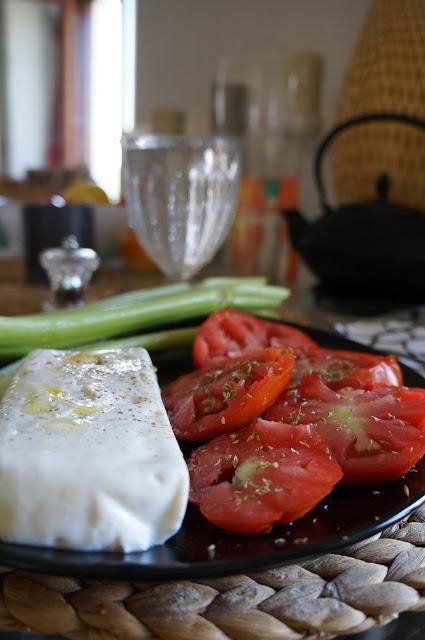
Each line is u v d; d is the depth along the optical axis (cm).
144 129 160
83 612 36
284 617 36
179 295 74
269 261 131
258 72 141
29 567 34
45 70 373
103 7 341
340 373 56
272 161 138
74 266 95
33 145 389
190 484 42
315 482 40
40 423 40
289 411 50
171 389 57
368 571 39
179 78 164
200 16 156
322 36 137
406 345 84
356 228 97
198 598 36
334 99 139
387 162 113
